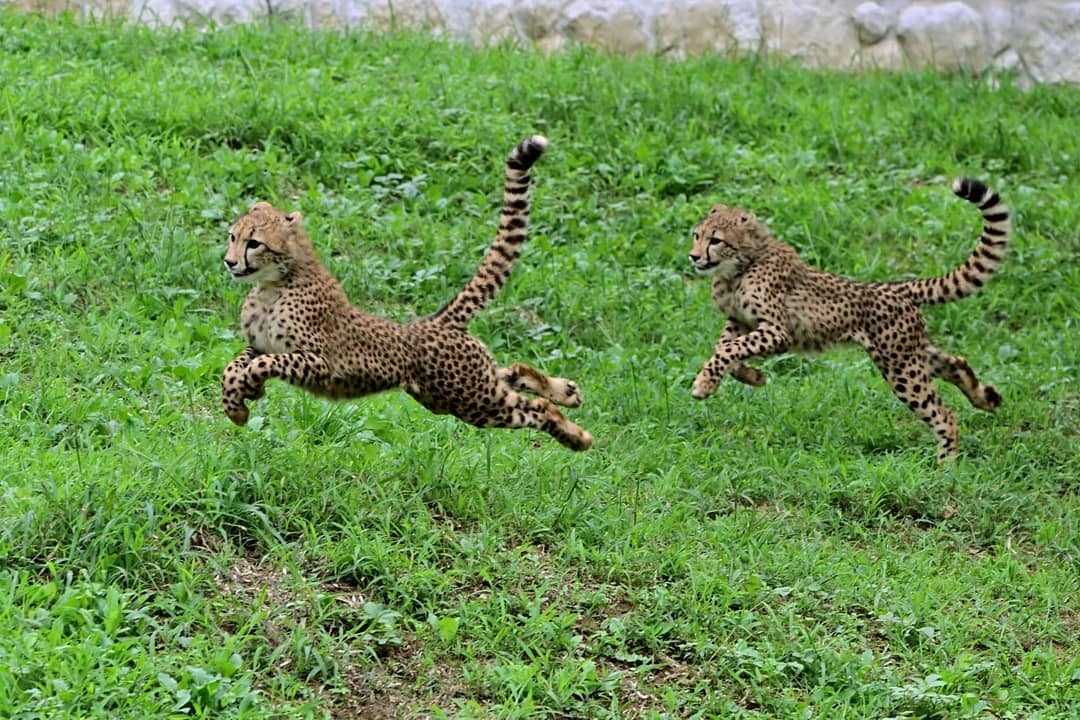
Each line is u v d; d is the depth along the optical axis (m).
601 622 9.77
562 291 14.84
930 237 17.02
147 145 16.05
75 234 14.05
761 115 19.42
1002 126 19.67
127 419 11.12
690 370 13.94
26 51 18.55
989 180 18.53
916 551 11.44
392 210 15.79
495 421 10.91
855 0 22.28
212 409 11.73
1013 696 9.55
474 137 17.44
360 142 16.92
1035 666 9.95
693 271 15.99
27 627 8.44
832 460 12.66
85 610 8.62
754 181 17.89
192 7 20.75
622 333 14.48
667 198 17.44
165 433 10.96
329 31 20.58
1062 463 13.17
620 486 11.58
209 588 9.23
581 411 12.88
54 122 16.28
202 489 9.89
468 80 19.14
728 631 9.81
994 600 10.87
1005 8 22.50
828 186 17.78
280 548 9.63
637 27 21.70
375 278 14.47
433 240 15.31
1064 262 16.69
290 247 10.12
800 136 19.11
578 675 9.09
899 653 9.95
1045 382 14.52
